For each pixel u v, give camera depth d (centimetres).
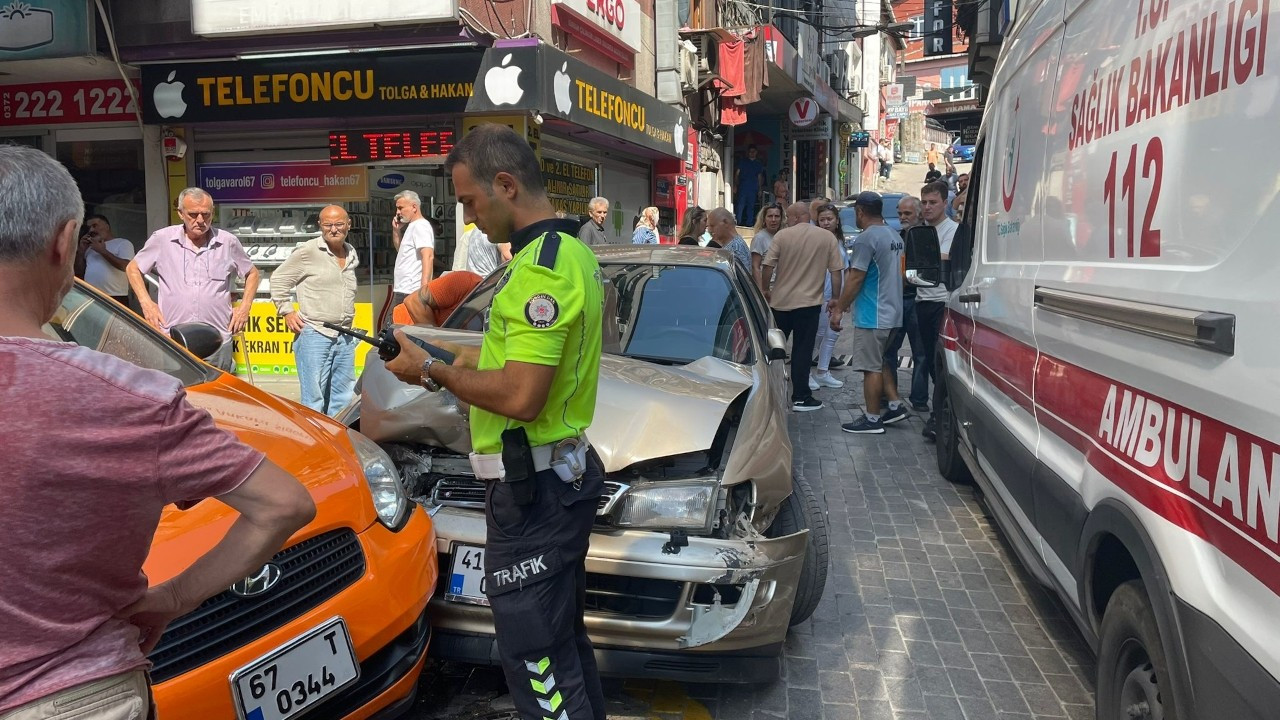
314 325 679
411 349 249
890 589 464
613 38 1225
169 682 223
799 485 409
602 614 326
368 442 334
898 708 351
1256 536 184
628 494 330
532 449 246
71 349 141
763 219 994
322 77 909
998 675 377
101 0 885
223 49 898
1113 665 270
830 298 1019
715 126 1853
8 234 141
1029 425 382
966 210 618
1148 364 244
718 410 345
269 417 306
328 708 263
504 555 250
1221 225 209
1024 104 418
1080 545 294
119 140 1023
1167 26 245
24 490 133
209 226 625
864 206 768
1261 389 184
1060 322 334
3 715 134
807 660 388
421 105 895
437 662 378
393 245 992
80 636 141
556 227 248
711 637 317
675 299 477
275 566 251
